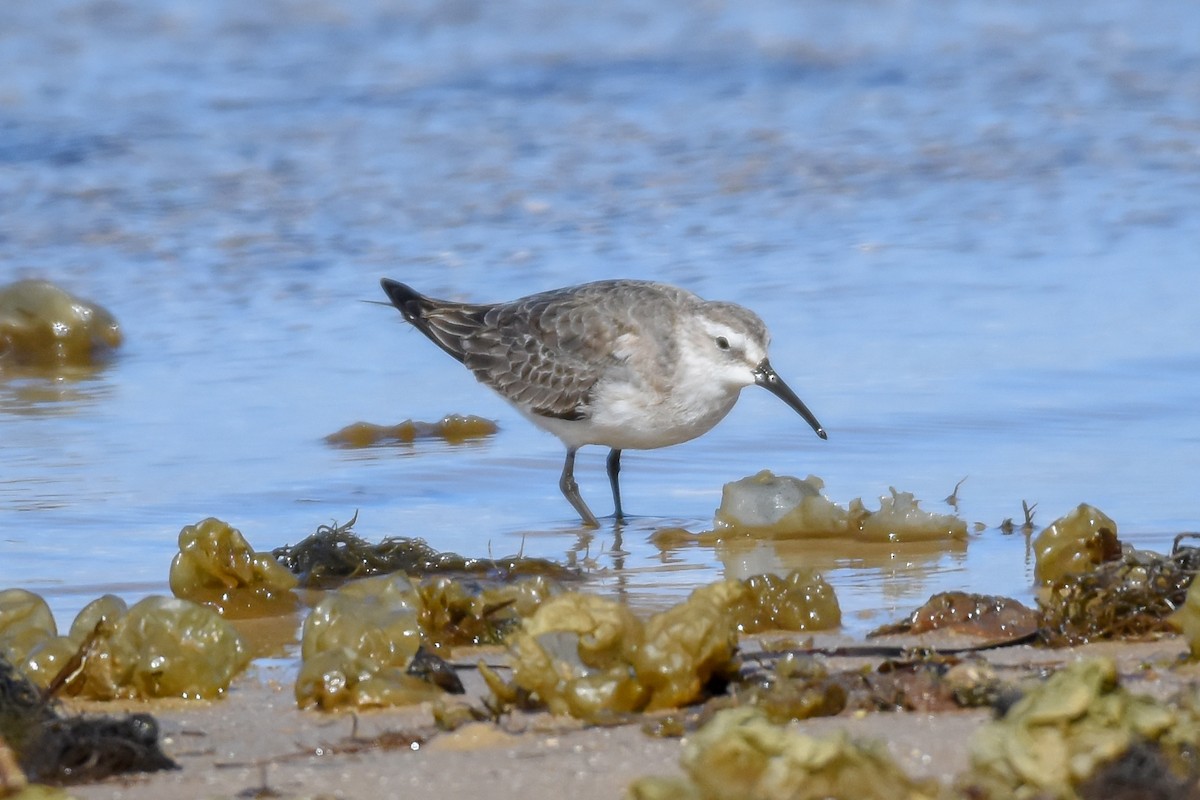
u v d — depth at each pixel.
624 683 8.72
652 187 25.05
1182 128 27.73
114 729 8.23
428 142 27.06
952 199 24.58
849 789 6.93
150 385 18.52
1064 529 12.34
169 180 24.91
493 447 17.08
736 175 25.66
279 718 9.06
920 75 31.42
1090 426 16.52
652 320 15.67
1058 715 7.11
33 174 24.98
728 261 21.89
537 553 13.77
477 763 7.95
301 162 25.94
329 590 12.54
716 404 15.75
